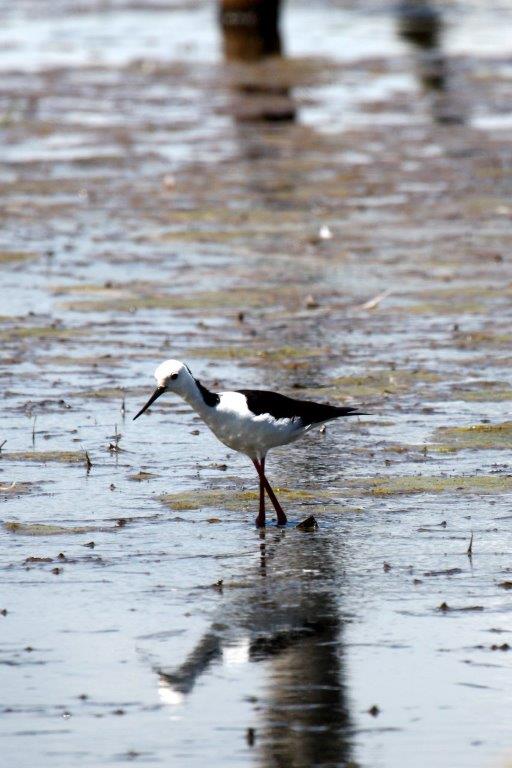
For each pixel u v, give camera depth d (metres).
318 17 55.81
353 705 8.33
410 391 15.20
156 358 16.55
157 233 23.30
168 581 10.21
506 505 11.78
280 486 12.34
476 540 10.98
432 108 35.44
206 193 26.25
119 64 43.03
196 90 38.31
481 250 22.20
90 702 8.39
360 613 9.63
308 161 29.16
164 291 19.75
